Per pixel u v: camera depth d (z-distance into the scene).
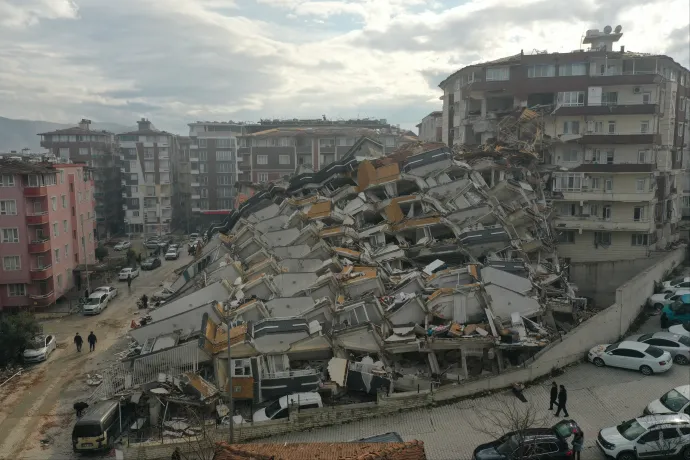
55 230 60.03
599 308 47.22
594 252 57.09
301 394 30.92
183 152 120.06
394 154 60.34
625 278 49.22
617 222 55.53
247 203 61.47
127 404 31.84
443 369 34.47
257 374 31.98
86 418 29.23
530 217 49.53
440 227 48.75
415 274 39.72
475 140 66.94
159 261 77.94
